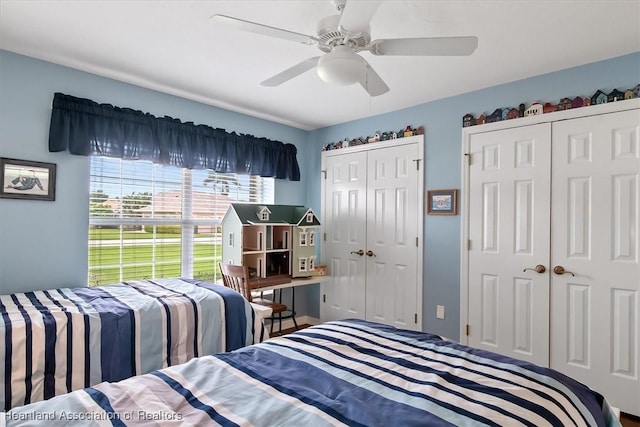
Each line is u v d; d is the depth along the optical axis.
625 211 2.34
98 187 2.80
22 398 1.68
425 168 3.31
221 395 1.14
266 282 3.32
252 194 3.92
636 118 2.30
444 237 3.17
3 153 2.35
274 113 3.69
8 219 2.37
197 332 2.27
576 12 1.86
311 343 1.62
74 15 1.96
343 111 3.62
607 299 2.40
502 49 2.28
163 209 3.18
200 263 3.44
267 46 2.29
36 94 2.47
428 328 3.26
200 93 3.13
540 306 2.66
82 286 2.67
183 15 1.95
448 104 3.17
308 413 1.03
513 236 2.79
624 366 2.34
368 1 1.34
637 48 2.26
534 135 2.70
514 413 1.03
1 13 1.95
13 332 1.70
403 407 1.06
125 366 1.99
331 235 4.09
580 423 1.10
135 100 2.92
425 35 2.11
